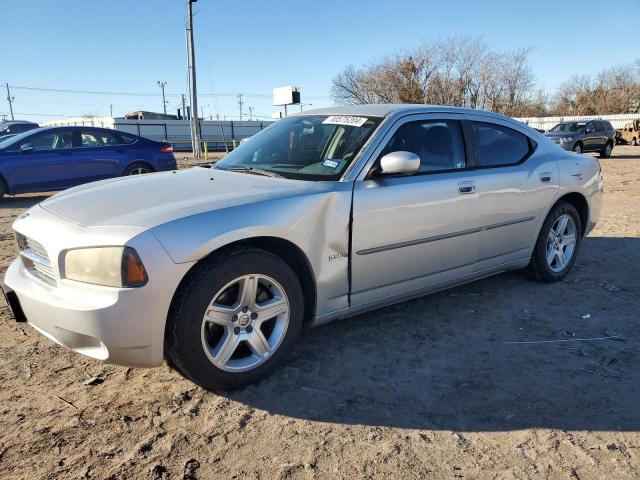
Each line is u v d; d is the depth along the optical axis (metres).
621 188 11.32
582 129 22.61
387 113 3.60
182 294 2.57
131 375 3.04
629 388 2.93
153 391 2.87
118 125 46.22
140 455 2.34
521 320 3.86
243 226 2.68
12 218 8.08
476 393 2.88
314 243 2.99
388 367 3.15
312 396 2.83
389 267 3.38
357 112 3.75
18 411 2.66
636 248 5.98
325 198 3.03
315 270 3.03
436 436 2.50
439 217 3.56
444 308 4.07
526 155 4.38
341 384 2.96
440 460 2.33
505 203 4.01
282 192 2.97
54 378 3.00
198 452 2.37
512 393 2.88
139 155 10.47
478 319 3.87
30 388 2.88
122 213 2.69
